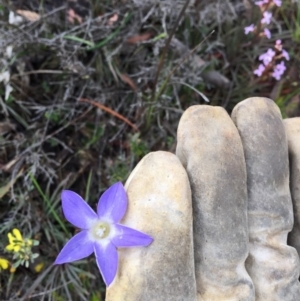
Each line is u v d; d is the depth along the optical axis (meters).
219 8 0.31
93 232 0.17
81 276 0.28
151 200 0.16
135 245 0.15
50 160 0.28
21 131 0.30
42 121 0.30
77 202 0.17
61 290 0.28
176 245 0.16
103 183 0.29
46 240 0.28
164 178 0.16
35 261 0.28
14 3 0.31
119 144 0.30
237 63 0.33
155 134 0.31
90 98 0.31
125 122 0.30
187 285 0.16
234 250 0.17
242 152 0.17
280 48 0.29
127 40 0.31
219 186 0.16
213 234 0.17
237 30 0.31
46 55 0.31
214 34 0.33
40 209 0.28
